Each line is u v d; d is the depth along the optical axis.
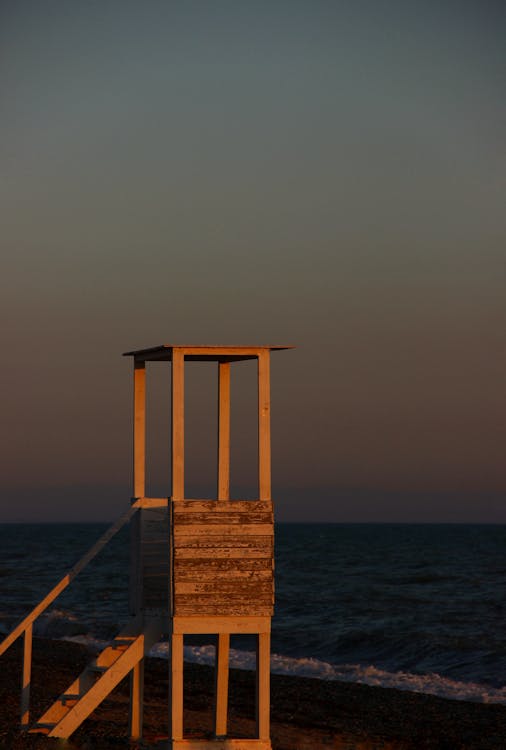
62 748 15.48
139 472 17.28
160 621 16.36
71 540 196.50
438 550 148.88
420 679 33.16
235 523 15.70
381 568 107.44
